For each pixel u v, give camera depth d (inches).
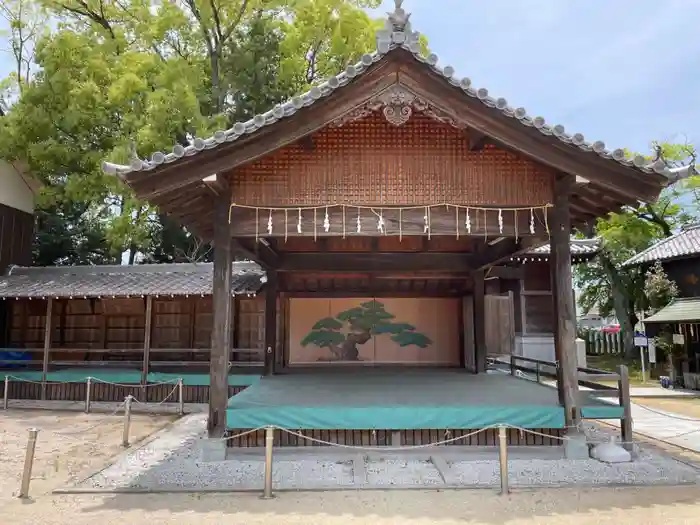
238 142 237.8
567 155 243.8
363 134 265.0
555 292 266.5
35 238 883.4
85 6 709.9
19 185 638.5
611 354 963.3
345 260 445.1
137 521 186.9
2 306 583.2
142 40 680.4
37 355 583.2
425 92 239.9
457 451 261.9
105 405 492.1
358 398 308.0
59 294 509.0
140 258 1064.8
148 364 504.1
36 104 612.4
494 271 584.4
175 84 600.1
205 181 243.0
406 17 238.5
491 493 213.3
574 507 198.1
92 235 929.5
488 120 241.1
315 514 192.4
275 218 262.2
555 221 264.7
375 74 237.5
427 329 495.8
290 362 490.0
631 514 191.0
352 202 260.5
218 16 754.2
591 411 269.9
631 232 812.0
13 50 782.5
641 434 339.6
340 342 491.2
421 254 450.0
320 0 686.5
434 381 397.4
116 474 245.9
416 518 188.1
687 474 236.1
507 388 354.6
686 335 661.9
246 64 723.4
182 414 446.0
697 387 607.5
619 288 892.0
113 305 585.6
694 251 679.1
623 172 243.8
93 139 657.0
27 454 222.4
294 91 760.3
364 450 262.5
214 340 262.2
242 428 262.7
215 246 261.7
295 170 262.8
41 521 188.2
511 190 264.1
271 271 452.1
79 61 621.6
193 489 219.1
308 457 259.1
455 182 262.8
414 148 264.4
